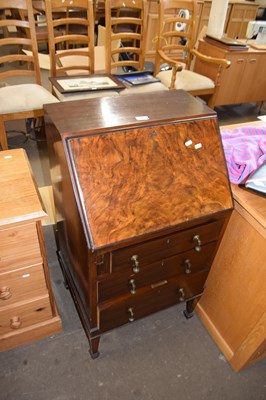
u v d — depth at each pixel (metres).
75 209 0.88
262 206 1.03
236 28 4.86
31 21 2.04
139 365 1.29
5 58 2.09
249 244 1.09
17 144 2.54
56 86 2.06
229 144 1.20
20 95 2.02
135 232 0.88
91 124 0.88
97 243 0.84
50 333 1.33
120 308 1.12
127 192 0.88
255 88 3.21
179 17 2.77
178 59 2.86
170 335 1.40
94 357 1.28
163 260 1.05
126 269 0.98
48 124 0.99
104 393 1.19
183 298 1.28
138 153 0.89
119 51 2.44
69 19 2.16
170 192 0.93
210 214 0.99
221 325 1.34
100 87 2.09
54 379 1.22
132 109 1.00
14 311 1.12
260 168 1.13
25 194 0.90
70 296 1.51
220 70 2.62
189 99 1.12
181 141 0.95
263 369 1.32
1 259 0.92
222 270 1.26
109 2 2.17
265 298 1.05
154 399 1.19
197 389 1.23
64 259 1.40
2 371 1.22
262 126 1.50
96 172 0.85
